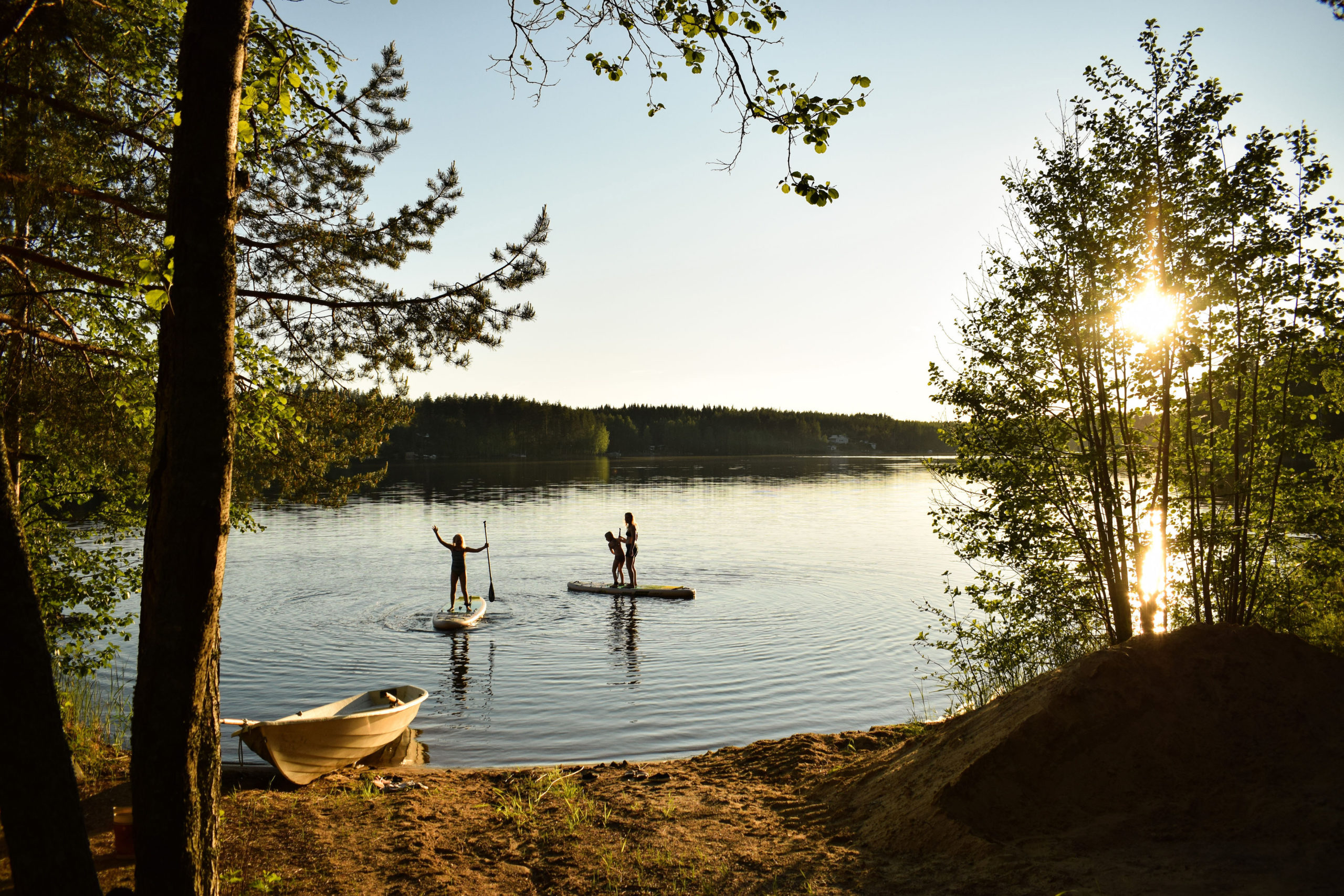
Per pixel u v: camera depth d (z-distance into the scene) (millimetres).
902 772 6285
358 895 5008
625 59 5027
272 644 14656
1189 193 8406
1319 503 8414
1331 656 5902
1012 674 10047
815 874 4973
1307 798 4672
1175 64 8469
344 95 7773
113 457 8734
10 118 4918
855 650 14250
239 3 3951
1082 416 9281
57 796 3402
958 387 9875
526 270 7434
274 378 8562
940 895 4461
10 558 3354
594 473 85500
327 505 9523
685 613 17688
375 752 8945
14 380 6996
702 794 6961
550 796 7059
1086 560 9391
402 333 7344
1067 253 9023
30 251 5734
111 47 5508
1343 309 7777
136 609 17547
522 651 14273
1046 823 5059
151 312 7625
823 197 4512
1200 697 5637
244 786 7832
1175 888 4105
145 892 3656
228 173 3922
